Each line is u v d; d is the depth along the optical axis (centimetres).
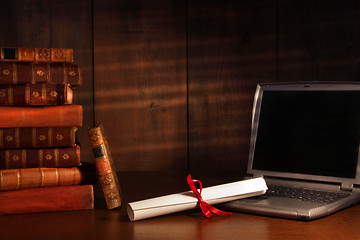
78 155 96
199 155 153
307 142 106
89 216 89
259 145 113
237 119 153
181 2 152
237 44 153
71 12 149
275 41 154
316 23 153
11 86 93
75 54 149
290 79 154
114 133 151
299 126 108
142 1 150
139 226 80
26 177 92
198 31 152
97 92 150
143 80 151
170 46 151
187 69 152
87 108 150
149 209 83
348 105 103
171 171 149
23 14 146
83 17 149
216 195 87
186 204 86
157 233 76
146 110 151
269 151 111
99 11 149
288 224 81
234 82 153
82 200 94
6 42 146
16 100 93
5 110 92
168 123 152
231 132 153
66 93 95
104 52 150
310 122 107
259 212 86
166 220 84
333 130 103
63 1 148
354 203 93
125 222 84
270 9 153
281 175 108
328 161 102
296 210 82
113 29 150
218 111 153
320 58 154
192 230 78
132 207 82
